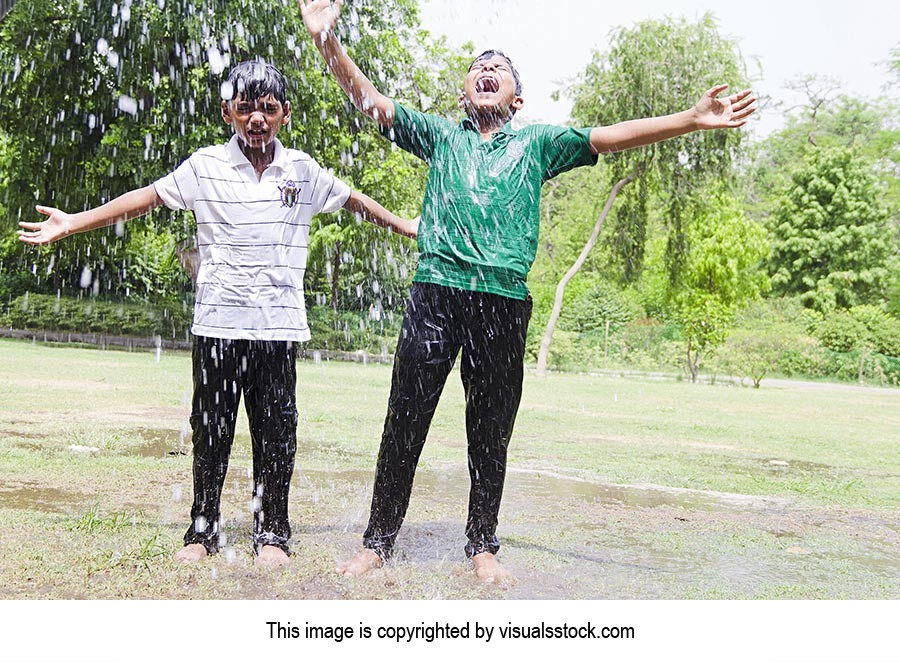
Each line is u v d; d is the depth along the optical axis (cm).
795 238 3191
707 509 452
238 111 285
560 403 1133
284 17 1457
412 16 1762
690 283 2081
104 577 269
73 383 920
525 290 289
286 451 294
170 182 290
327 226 2016
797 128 3750
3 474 429
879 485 578
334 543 320
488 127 299
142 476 440
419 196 1883
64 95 1588
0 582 261
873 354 2356
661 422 951
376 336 2089
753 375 1895
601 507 438
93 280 1989
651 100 1756
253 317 286
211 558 292
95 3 1453
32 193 1678
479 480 294
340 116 1662
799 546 372
